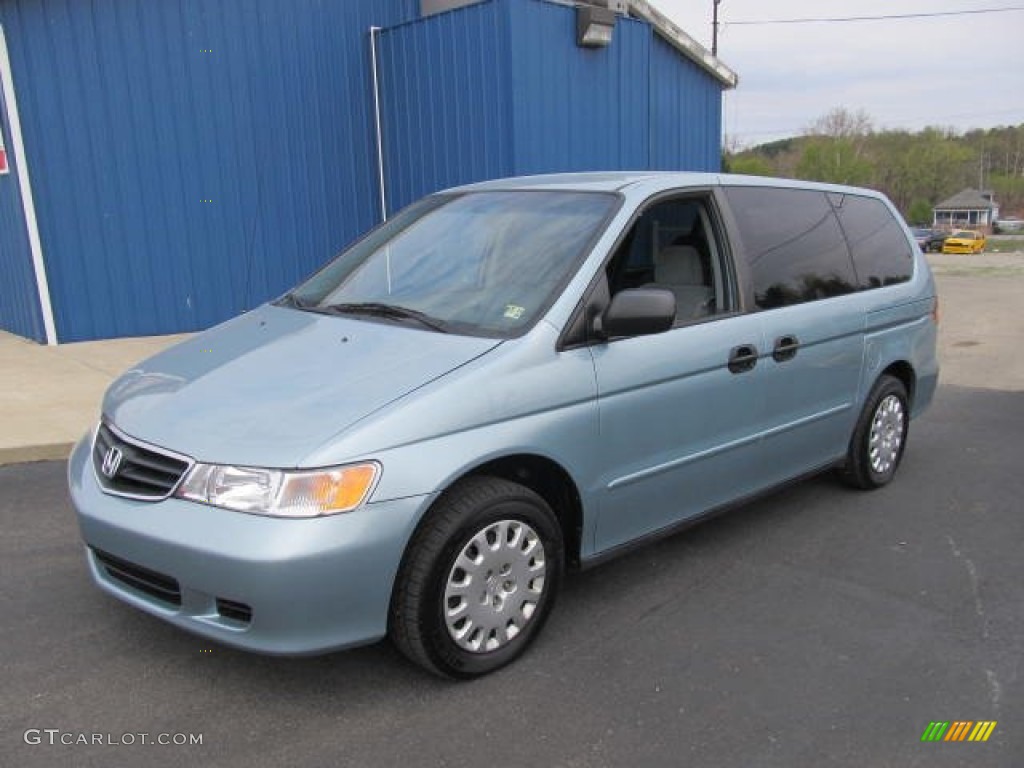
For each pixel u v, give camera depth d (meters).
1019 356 11.20
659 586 4.16
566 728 3.05
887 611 3.94
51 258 9.59
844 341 4.91
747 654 3.56
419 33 10.45
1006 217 116.69
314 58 10.57
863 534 4.84
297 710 3.13
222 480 2.92
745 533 4.82
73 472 3.50
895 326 5.42
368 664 3.43
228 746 2.93
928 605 4.00
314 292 4.35
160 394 3.43
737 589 4.14
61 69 9.34
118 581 3.31
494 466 3.35
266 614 2.85
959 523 5.02
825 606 3.98
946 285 24.98
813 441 4.85
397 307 3.87
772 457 4.55
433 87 10.45
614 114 11.18
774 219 4.70
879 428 5.44
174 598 3.07
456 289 3.87
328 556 2.85
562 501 3.65
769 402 4.43
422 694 3.23
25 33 9.12
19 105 9.22
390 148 11.09
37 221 9.47
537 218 4.06
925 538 4.79
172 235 10.12
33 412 6.87
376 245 4.52
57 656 3.46
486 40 9.84
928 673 3.43
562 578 3.59
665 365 3.83
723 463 4.23
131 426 3.28
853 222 5.35
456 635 3.22
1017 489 5.62
